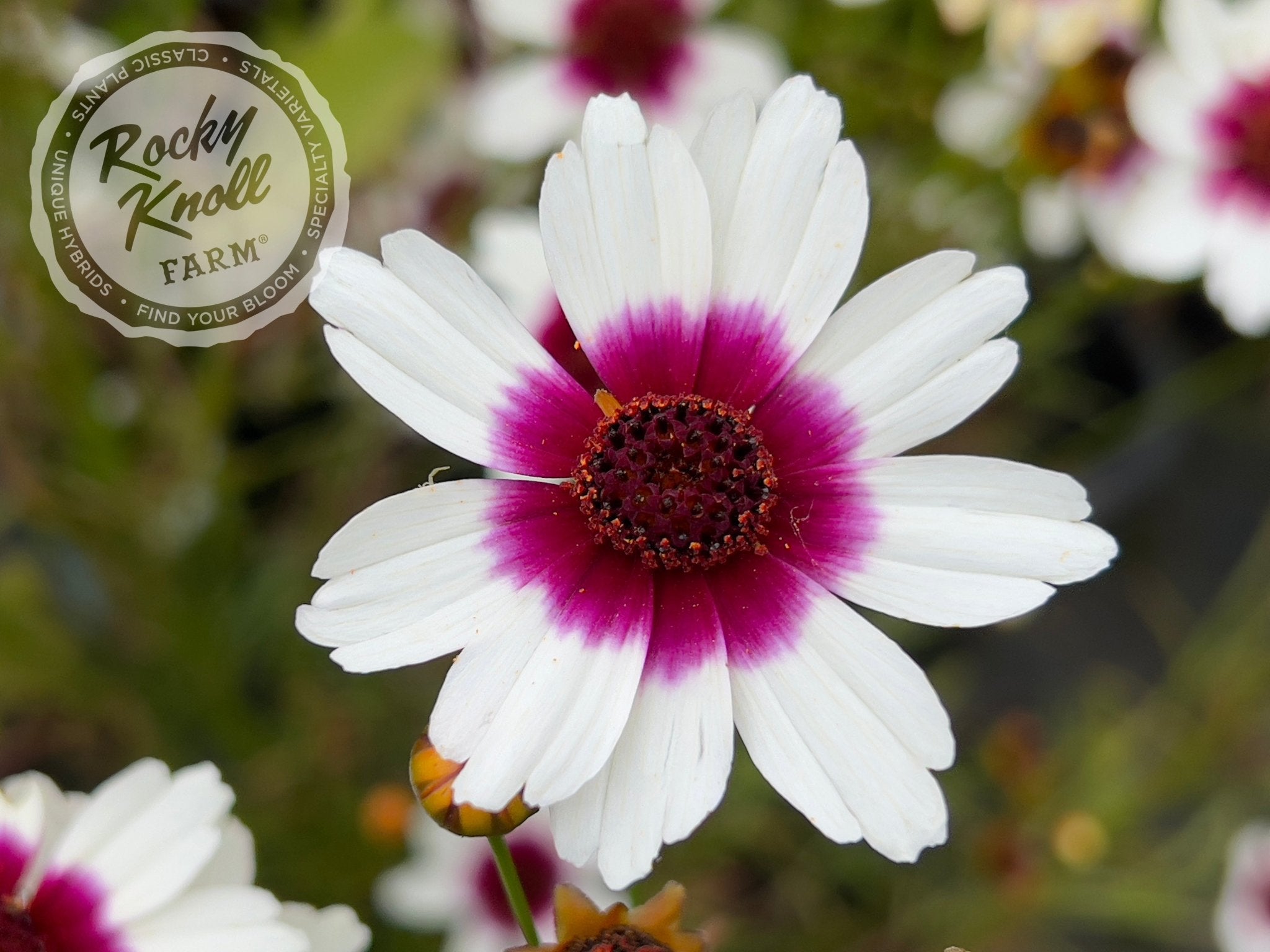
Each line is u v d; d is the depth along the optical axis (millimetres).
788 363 130
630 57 190
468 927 188
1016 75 198
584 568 129
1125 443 270
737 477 130
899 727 122
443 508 127
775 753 124
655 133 127
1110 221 199
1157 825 267
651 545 129
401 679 232
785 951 244
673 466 130
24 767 245
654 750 124
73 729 239
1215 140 185
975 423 264
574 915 123
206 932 132
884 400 129
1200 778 240
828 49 215
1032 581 123
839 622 126
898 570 126
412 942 222
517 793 120
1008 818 230
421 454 233
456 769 123
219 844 135
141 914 132
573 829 121
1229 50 185
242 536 227
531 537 129
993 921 233
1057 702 277
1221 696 237
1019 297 128
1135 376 274
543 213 128
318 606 122
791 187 129
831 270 129
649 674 126
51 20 175
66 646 215
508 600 126
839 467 130
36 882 133
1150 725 250
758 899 248
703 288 130
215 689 218
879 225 212
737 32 193
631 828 121
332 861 217
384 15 181
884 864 244
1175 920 249
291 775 217
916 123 218
